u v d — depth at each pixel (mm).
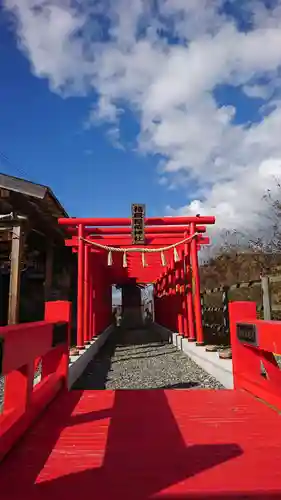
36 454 2080
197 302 7566
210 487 1672
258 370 3865
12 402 2414
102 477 1782
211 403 3281
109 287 17609
